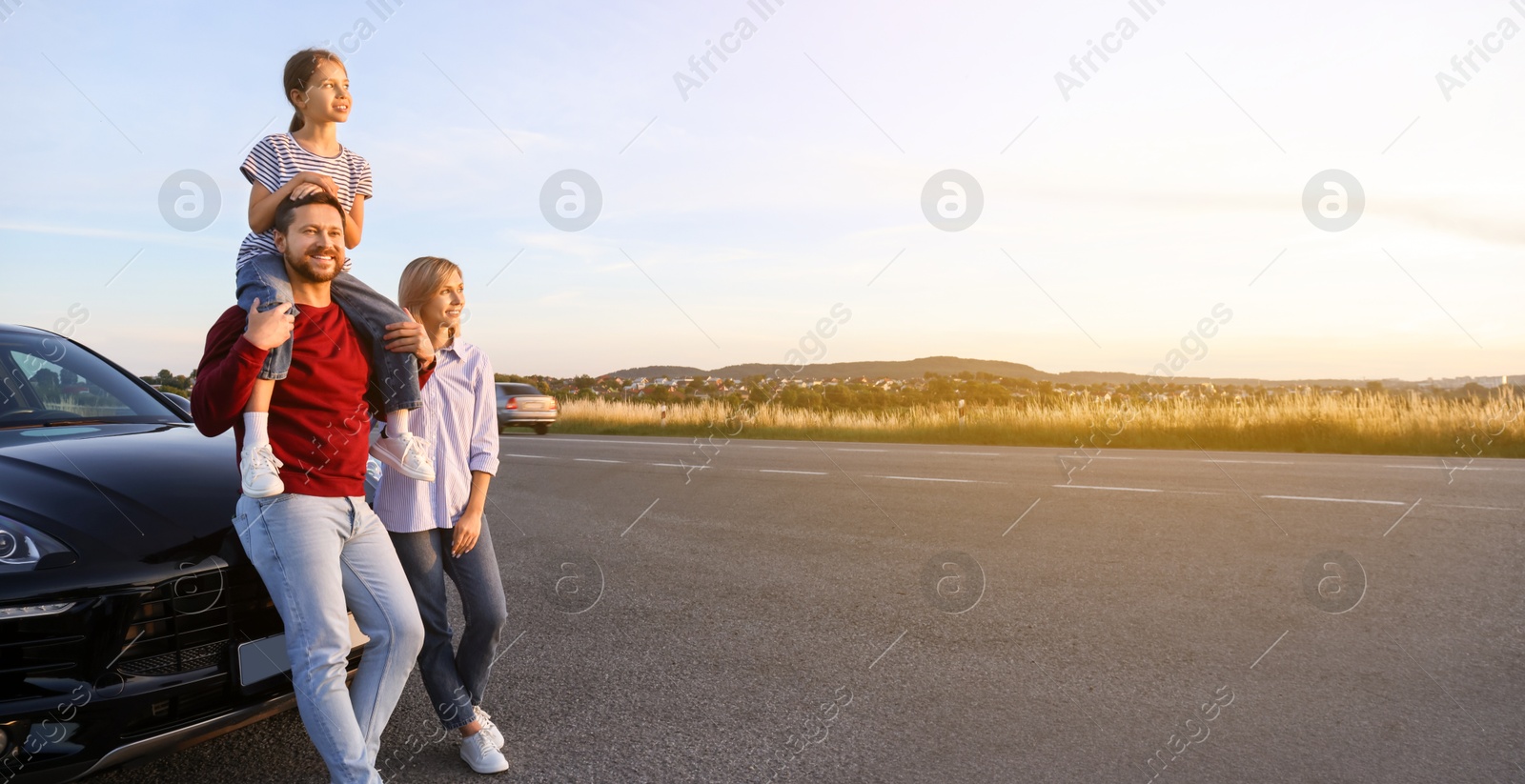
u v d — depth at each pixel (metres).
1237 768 2.69
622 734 3.08
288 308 2.17
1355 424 13.18
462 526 2.74
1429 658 3.59
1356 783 2.57
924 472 10.16
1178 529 6.27
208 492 2.81
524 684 3.60
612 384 25.77
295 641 2.29
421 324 2.64
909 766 2.78
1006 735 2.99
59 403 3.56
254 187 2.91
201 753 2.97
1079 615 4.32
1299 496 7.49
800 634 4.18
